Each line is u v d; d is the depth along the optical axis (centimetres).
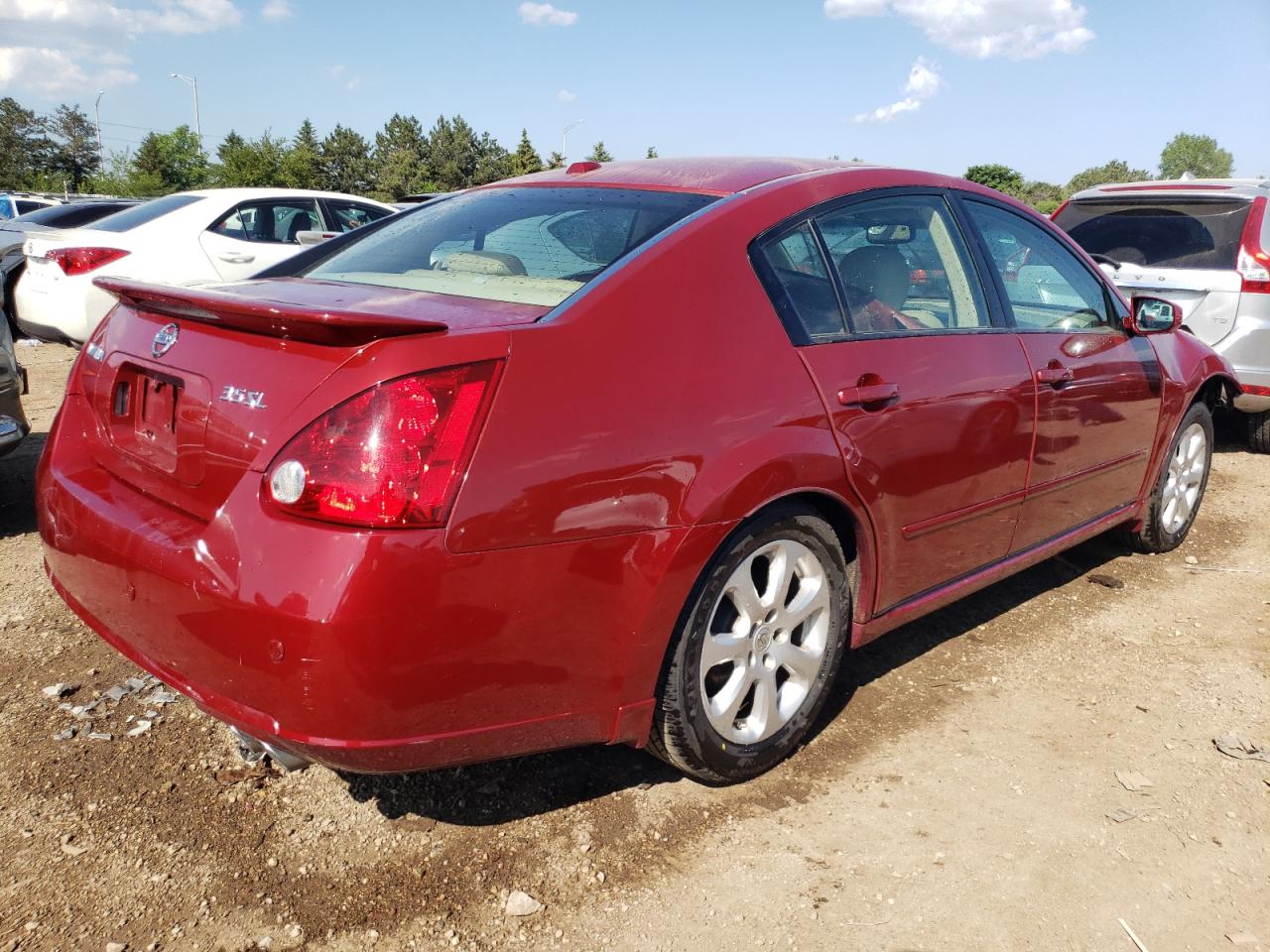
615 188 298
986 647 368
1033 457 341
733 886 235
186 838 245
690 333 242
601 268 247
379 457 192
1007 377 324
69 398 279
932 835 255
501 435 204
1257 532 515
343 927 218
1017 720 315
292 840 246
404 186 10594
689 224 261
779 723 276
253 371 212
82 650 339
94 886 228
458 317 223
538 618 212
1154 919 228
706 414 236
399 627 193
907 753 294
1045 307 365
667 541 227
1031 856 248
